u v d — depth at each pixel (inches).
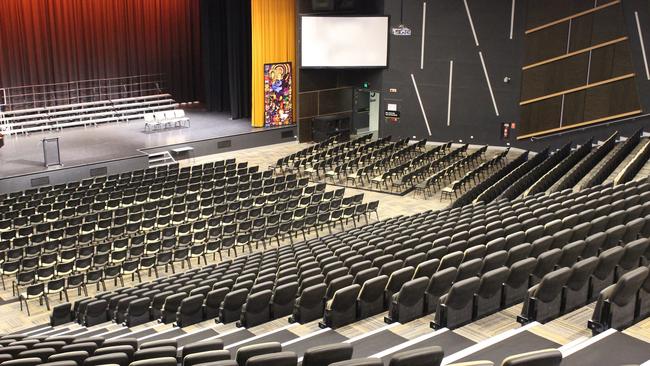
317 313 358.0
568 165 808.9
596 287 316.5
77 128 1114.1
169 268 631.2
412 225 561.6
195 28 1301.7
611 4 954.7
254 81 1128.8
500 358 243.8
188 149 1019.9
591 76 987.9
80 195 777.6
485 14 1039.6
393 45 1104.8
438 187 887.1
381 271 375.2
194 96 1338.6
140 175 864.9
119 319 447.8
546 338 261.0
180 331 382.6
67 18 1157.1
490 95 1063.0
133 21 1224.8
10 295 571.5
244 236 644.1
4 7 1098.1
